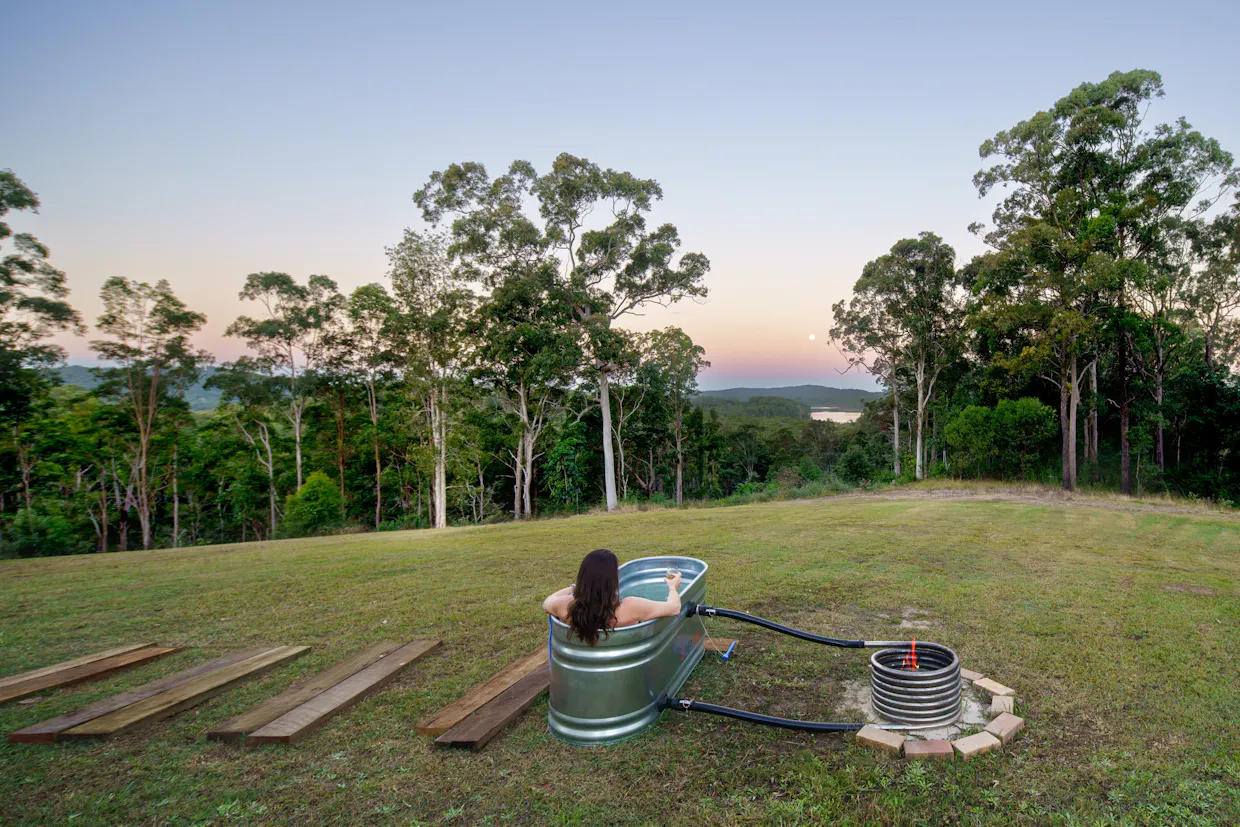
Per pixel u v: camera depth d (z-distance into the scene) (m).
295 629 6.14
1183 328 28.56
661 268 30.48
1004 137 25.42
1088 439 29.73
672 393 43.75
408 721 3.94
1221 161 23.48
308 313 41.72
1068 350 23.84
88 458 38.53
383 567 9.38
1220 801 2.79
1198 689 4.04
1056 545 9.70
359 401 46.19
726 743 3.50
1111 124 23.20
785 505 20.16
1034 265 23.73
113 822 2.89
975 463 30.17
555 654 3.62
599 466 44.28
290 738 3.64
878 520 13.23
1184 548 9.42
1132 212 22.47
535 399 38.53
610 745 3.51
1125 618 5.62
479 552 10.57
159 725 3.99
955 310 35.50
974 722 3.62
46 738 3.74
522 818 2.85
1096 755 3.23
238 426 43.38
